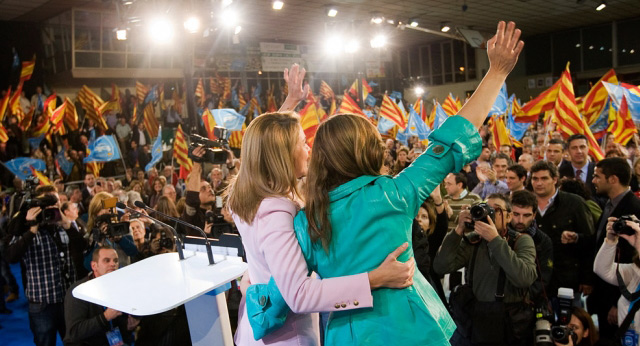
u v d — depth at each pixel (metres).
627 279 2.94
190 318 1.68
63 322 4.75
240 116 8.00
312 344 1.61
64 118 14.20
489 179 6.55
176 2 11.11
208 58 22.88
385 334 1.26
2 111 12.74
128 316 3.77
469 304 3.04
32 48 19.69
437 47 30.02
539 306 3.04
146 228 5.18
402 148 9.42
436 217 4.30
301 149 1.53
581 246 3.92
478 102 1.42
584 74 26.98
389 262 1.26
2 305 6.63
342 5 19.03
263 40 24.77
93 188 8.95
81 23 19.14
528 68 28.95
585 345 3.10
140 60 21.25
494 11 21.78
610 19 25.17
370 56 29.33
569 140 5.95
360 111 9.55
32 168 8.41
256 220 1.43
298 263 1.31
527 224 3.25
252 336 1.62
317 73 27.08
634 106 7.07
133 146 15.93
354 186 1.31
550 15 23.27
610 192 3.83
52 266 4.68
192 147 2.99
